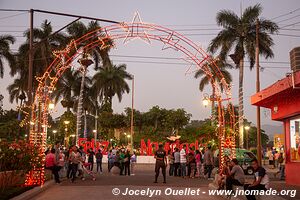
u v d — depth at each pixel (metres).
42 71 43.78
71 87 62.84
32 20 20.06
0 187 13.51
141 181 19.72
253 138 79.69
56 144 19.02
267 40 41.69
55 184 17.75
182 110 72.56
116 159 25.05
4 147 14.66
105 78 67.69
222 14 42.78
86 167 22.31
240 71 42.28
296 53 17.98
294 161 18.28
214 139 33.22
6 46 45.97
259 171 10.84
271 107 20.17
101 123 71.88
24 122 19.78
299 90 16.08
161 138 66.44
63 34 43.62
